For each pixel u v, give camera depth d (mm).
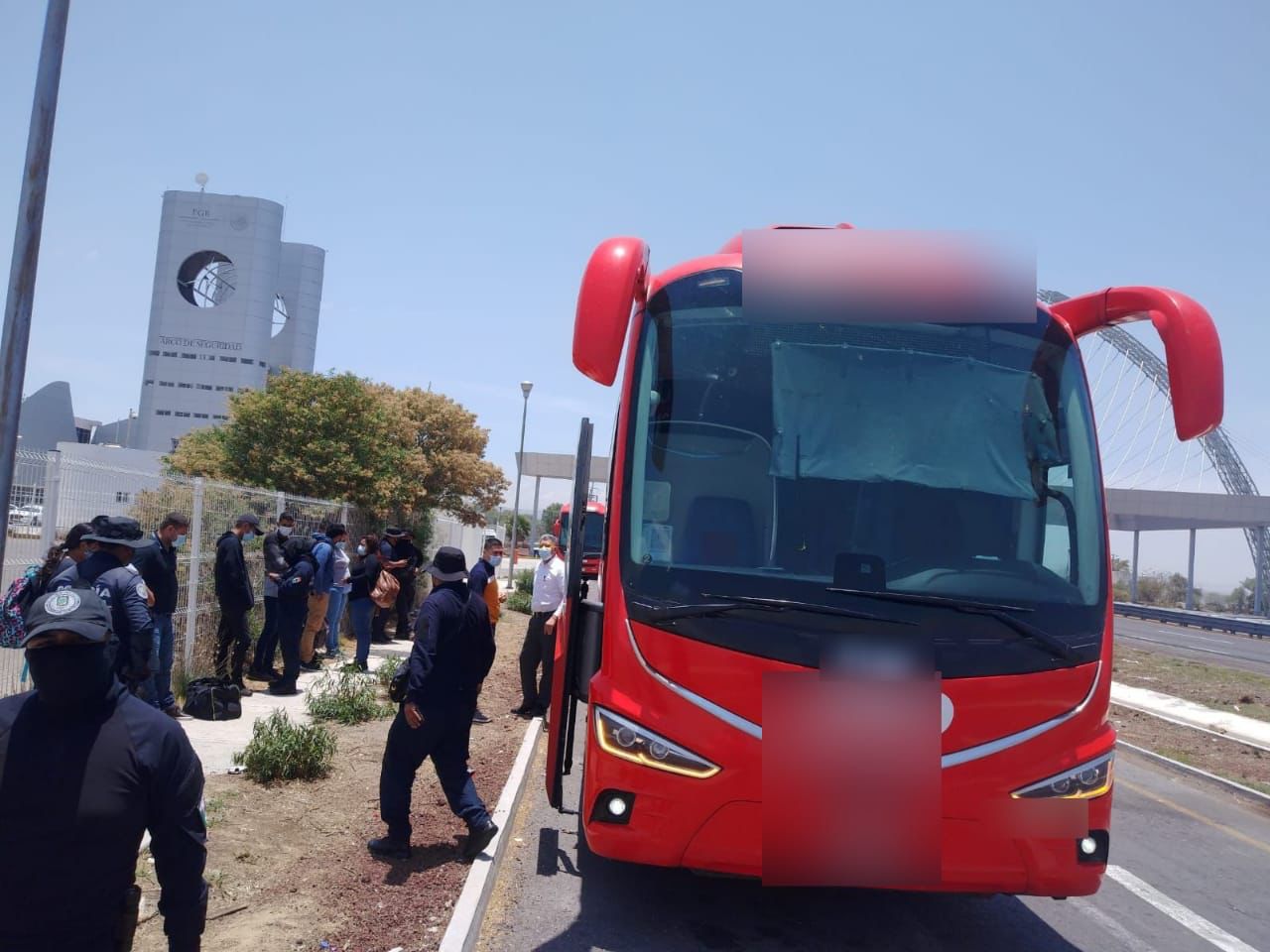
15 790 2646
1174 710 16656
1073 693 4789
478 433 33938
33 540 7766
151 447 92938
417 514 24516
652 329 5406
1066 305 5906
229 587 10742
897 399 5285
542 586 11453
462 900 5371
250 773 7430
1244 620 42406
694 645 4719
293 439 20484
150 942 4637
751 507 5059
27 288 5117
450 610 6176
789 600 4781
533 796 8148
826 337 5379
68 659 2664
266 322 95562
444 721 6102
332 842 6297
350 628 16969
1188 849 8312
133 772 2727
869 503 5078
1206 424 5043
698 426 5191
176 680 10289
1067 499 5215
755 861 4625
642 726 4719
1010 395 5367
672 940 5383
